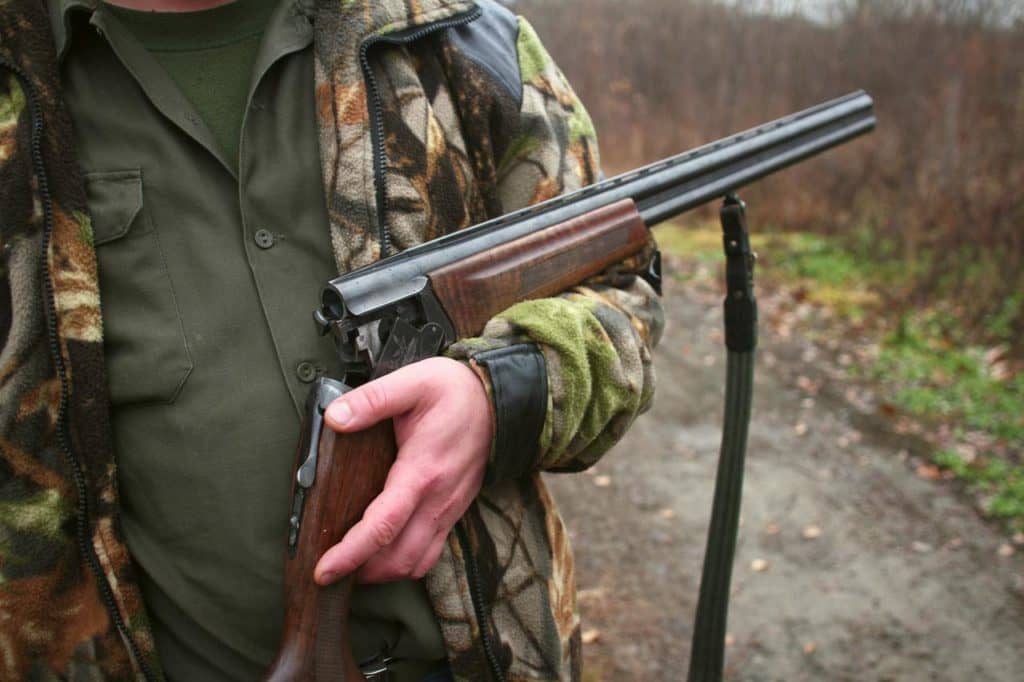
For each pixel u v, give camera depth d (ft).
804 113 4.28
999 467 13.82
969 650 10.09
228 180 2.94
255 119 2.95
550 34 38.47
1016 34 27.48
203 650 2.97
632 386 3.16
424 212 3.02
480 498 3.16
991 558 11.78
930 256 21.59
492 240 3.09
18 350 2.67
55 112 2.76
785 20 35.60
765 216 26.84
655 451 14.82
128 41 2.85
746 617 10.68
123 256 2.83
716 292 23.24
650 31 37.29
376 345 2.85
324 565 2.69
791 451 14.71
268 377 2.90
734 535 4.59
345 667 2.86
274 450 2.88
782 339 19.48
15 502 2.69
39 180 2.69
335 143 2.95
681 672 9.62
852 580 11.39
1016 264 19.43
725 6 38.11
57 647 2.79
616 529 12.51
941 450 14.48
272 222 2.95
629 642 10.11
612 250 3.41
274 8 3.00
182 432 2.85
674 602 10.93
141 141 2.88
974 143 22.94
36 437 2.69
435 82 3.16
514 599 3.15
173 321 2.85
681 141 32.42
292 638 2.80
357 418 2.66
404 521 2.71
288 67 3.00
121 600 2.83
